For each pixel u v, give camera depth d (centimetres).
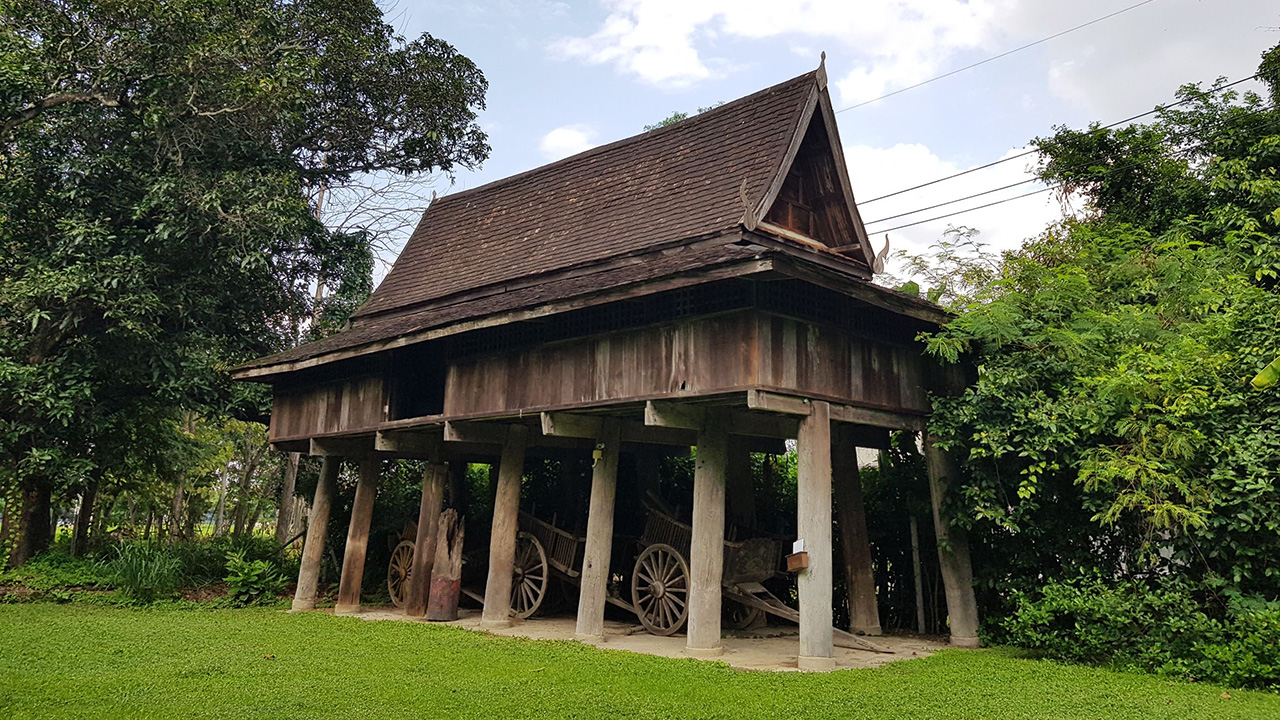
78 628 1166
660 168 1343
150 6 1555
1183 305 1173
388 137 2216
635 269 1062
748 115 1268
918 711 710
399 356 1370
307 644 1060
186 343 1708
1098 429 988
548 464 1794
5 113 1516
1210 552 919
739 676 866
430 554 1405
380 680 829
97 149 1684
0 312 1564
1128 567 1015
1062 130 1727
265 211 1641
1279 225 1336
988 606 1208
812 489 956
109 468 1862
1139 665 896
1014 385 1055
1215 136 1557
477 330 1215
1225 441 922
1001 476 1097
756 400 903
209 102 1697
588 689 794
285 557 1869
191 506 2877
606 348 1068
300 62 1777
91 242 1573
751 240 1088
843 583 1389
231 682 807
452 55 2219
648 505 1316
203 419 2386
